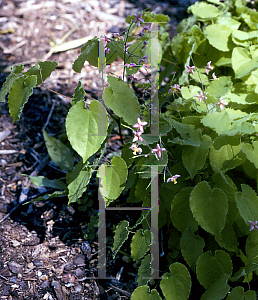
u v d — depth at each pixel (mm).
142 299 968
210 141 1000
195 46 1175
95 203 1173
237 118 1040
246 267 977
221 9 1252
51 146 1203
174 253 1041
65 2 1955
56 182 1177
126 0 2018
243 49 1136
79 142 942
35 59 1595
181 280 966
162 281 974
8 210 1157
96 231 1119
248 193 986
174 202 999
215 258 973
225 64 1165
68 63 1592
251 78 1127
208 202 971
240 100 1078
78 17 1856
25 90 983
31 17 1824
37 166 1248
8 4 1893
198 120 1033
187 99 1063
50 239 1110
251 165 1015
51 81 1499
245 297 936
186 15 1831
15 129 1326
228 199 997
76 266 1071
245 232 996
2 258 1075
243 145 984
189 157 1007
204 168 1011
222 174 980
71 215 1153
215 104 1046
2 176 1224
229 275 955
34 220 1142
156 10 1902
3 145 1290
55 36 1735
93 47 1006
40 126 1337
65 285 1045
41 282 1047
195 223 995
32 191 1195
